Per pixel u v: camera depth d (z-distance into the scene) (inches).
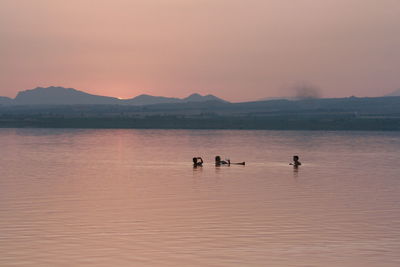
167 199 1861.5
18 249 1211.9
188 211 1633.9
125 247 1230.3
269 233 1362.0
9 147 4872.0
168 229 1396.4
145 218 1525.6
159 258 1155.9
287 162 3408.0
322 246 1247.5
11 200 1828.2
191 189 2113.7
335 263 1128.8
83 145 5290.4
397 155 4136.3
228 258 1158.3
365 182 2373.3
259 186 2214.6
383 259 1154.7
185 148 4874.5
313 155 4092.0
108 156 3868.1
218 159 3161.9
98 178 2488.9
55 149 4638.3
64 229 1392.7
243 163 3211.1
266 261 1139.9
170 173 2716.5
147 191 2052.2
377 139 7199.8
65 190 2074.3
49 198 1872.5
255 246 1246.3
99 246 1237.7
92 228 1403.8
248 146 5221.5
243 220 1505.9
